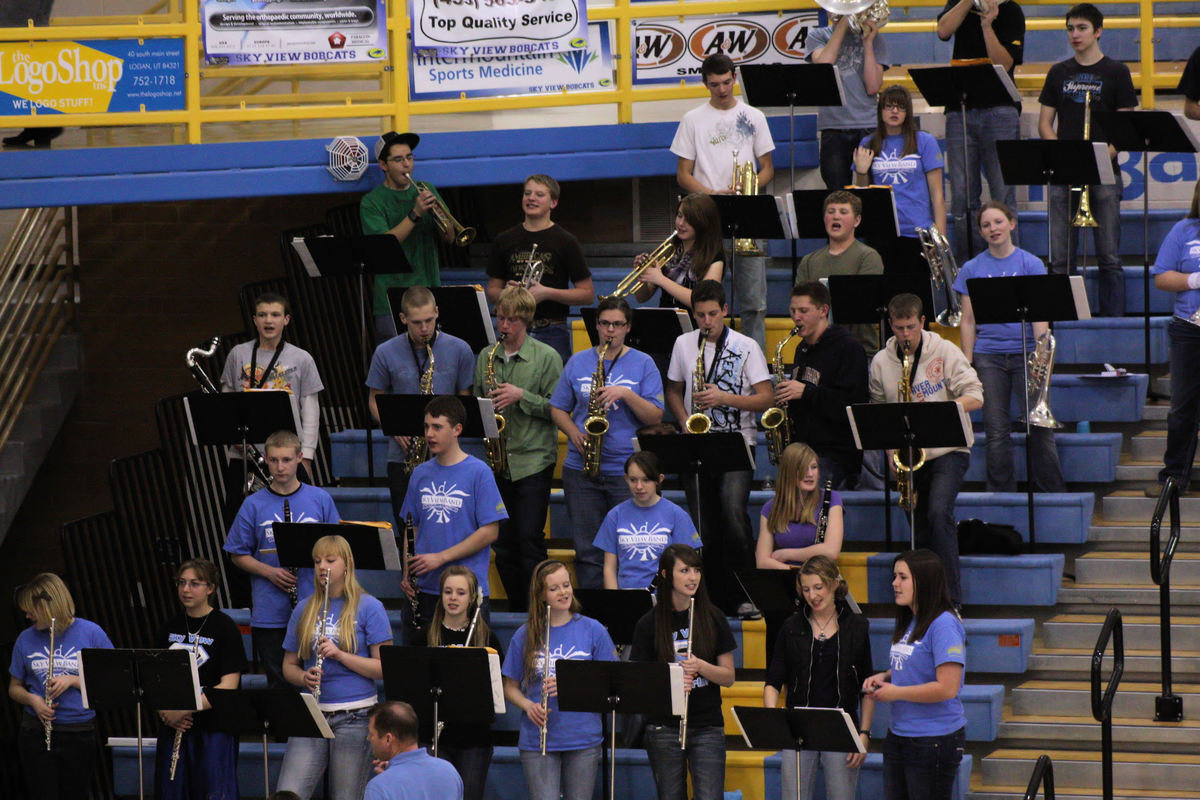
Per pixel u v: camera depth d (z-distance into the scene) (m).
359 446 36.56
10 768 35.41
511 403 31.42
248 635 33.03
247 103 39.34
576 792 27.19
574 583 31.48
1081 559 32.47
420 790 23.20
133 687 26.38
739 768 29.34
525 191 34.84
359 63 38.19
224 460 35.09
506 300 31.59
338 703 27.72
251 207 45.41
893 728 26.09
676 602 26.89
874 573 31.27
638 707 24.56
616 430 31.09
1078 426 35.25
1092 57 38.00
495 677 24.81
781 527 29.05
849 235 33.81
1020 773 29.09
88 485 46.34
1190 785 28.58
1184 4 45.78
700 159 37.41
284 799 22.52
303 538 28.03
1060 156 34.09
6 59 36.34
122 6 38.28
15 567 46.72
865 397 30.84
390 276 36.84
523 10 39.06
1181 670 30.69
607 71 39.81
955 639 25.58
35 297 45.38
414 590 29.23
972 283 30.62
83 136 38.66
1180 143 34.97
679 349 31.56
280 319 32.53
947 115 38.22
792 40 40.41
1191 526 33.00
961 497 32.59
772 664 26.97
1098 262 37.97
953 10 38.94
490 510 29.12
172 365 45.94
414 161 39.12
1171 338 32.94
